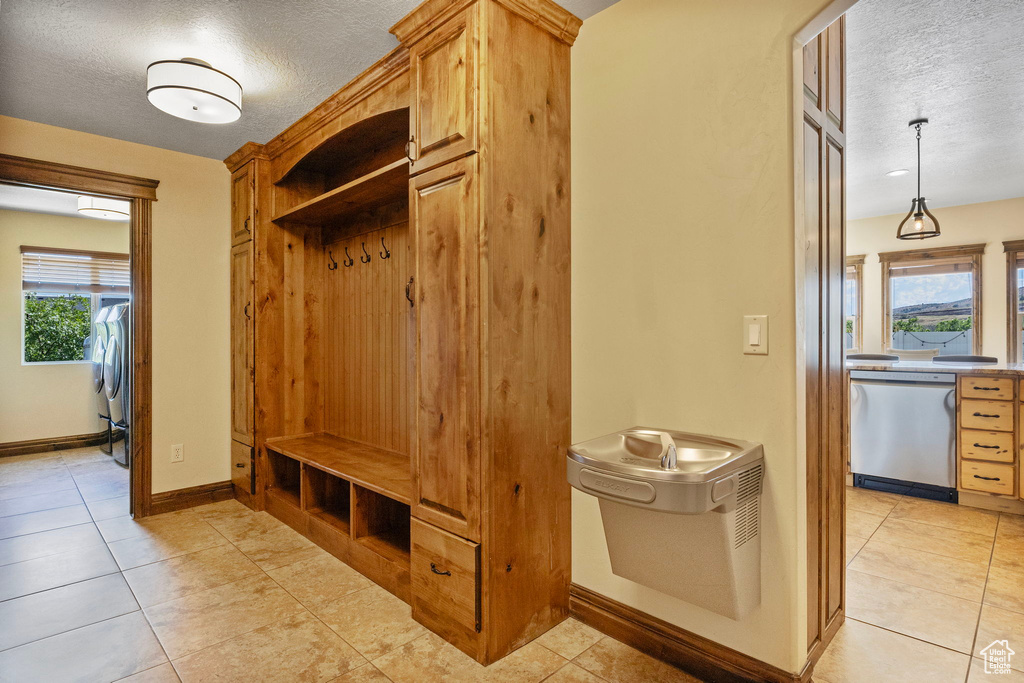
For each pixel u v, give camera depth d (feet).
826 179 5.86
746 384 5.23
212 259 11.39
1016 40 7.38
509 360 5.90
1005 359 15.67
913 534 9.47
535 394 6.23
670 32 5.75
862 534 9.48
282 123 9.61
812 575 5.54
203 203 11.27
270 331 10.74
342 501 9.90
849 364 12.81
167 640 6.20
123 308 14.87
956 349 16.61
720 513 4.64
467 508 5.85
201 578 7.79
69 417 16.52
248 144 10.44
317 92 8.43
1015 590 7.33
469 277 5.79
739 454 4.79
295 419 11.07
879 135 10.87
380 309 9.76
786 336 4.94
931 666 5.61
